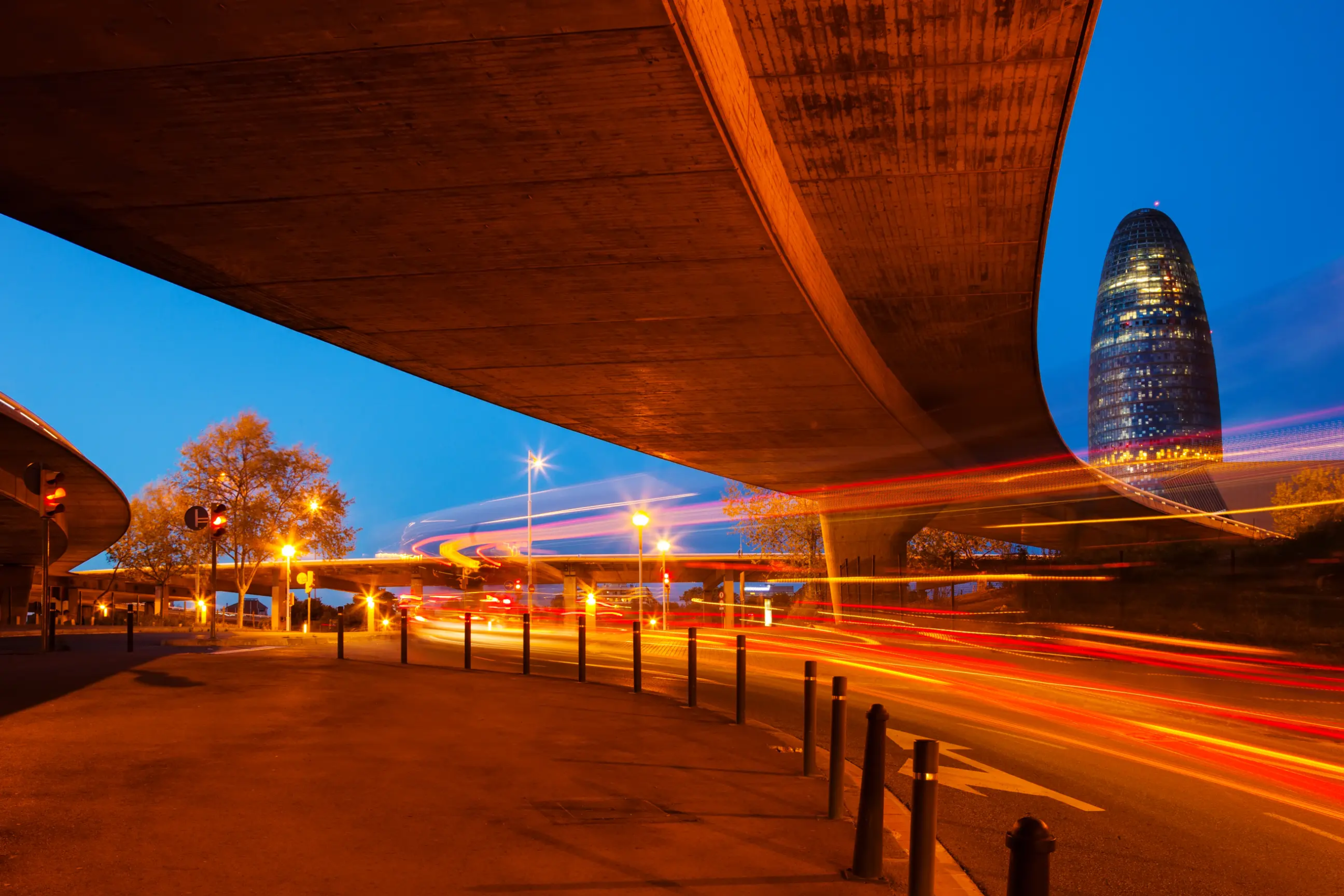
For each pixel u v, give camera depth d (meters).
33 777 8.19
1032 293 21.11
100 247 13.80
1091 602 40.22
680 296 16.47
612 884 5.47
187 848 6.11
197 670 17.47
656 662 22.62
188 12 8.30
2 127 10.30
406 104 10.00
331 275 15.08
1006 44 11.64
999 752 10.93
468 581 108.69
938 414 34.34
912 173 15.16
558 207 12.71
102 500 45.22
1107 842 7.13
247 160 11.19
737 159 11.52
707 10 9.83
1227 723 13.54
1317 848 7.06
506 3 8.28
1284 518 71.75
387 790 7.81
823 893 5.39
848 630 43.59
